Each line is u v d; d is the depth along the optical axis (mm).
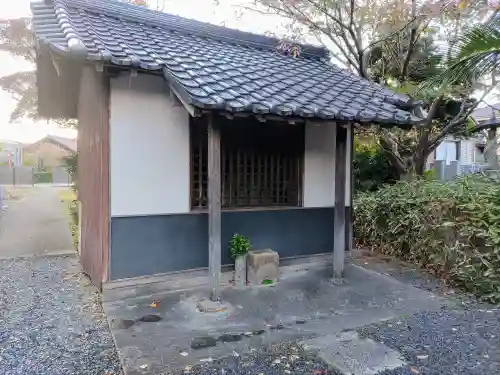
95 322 3703
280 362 2863
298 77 5574
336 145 4996
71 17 4758
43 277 5352
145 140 4363
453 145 15469
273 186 5387
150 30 5512
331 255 5801
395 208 6254
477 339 3281
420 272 5426
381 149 9203
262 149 5262
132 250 4316
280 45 6652
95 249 4652
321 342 3201
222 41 6305
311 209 5633
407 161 9102
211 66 4676
